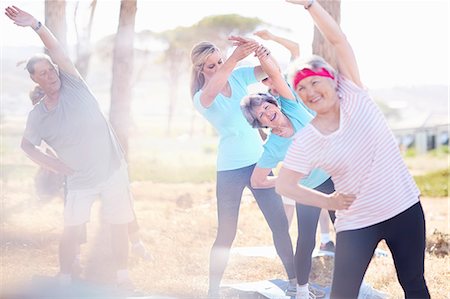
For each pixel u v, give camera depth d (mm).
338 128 3080
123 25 8656
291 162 3098
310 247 4246
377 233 3141
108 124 4730
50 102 4566
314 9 3264
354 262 3154
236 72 4445
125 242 4852
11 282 4980
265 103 3979
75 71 4617
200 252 6492
